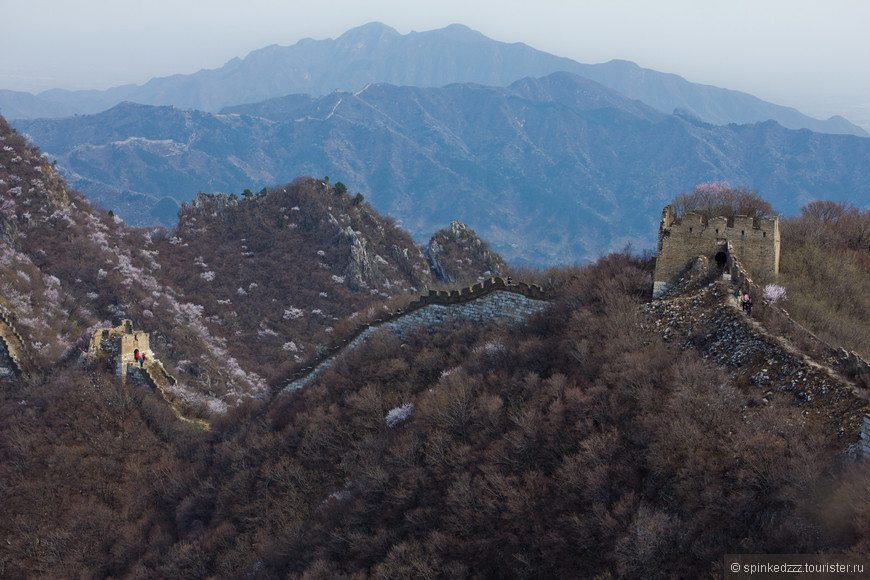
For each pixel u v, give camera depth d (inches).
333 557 1851.6
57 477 2596.0
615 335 1935.3
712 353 1700.3
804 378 1464.1
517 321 2524.6
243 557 2101.4
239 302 5654.5
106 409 2859.3
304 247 6245.1
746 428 1427.2
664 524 1366.9
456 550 1648.6
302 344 5265.8
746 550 1235.9
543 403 1862.7
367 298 5738.2
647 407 1628.9
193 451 2805.1
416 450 2047.2
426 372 2497.5
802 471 1250.6
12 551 2349.9
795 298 1779.0
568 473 1604.3
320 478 2290.8
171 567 2165.4
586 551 1462.8
